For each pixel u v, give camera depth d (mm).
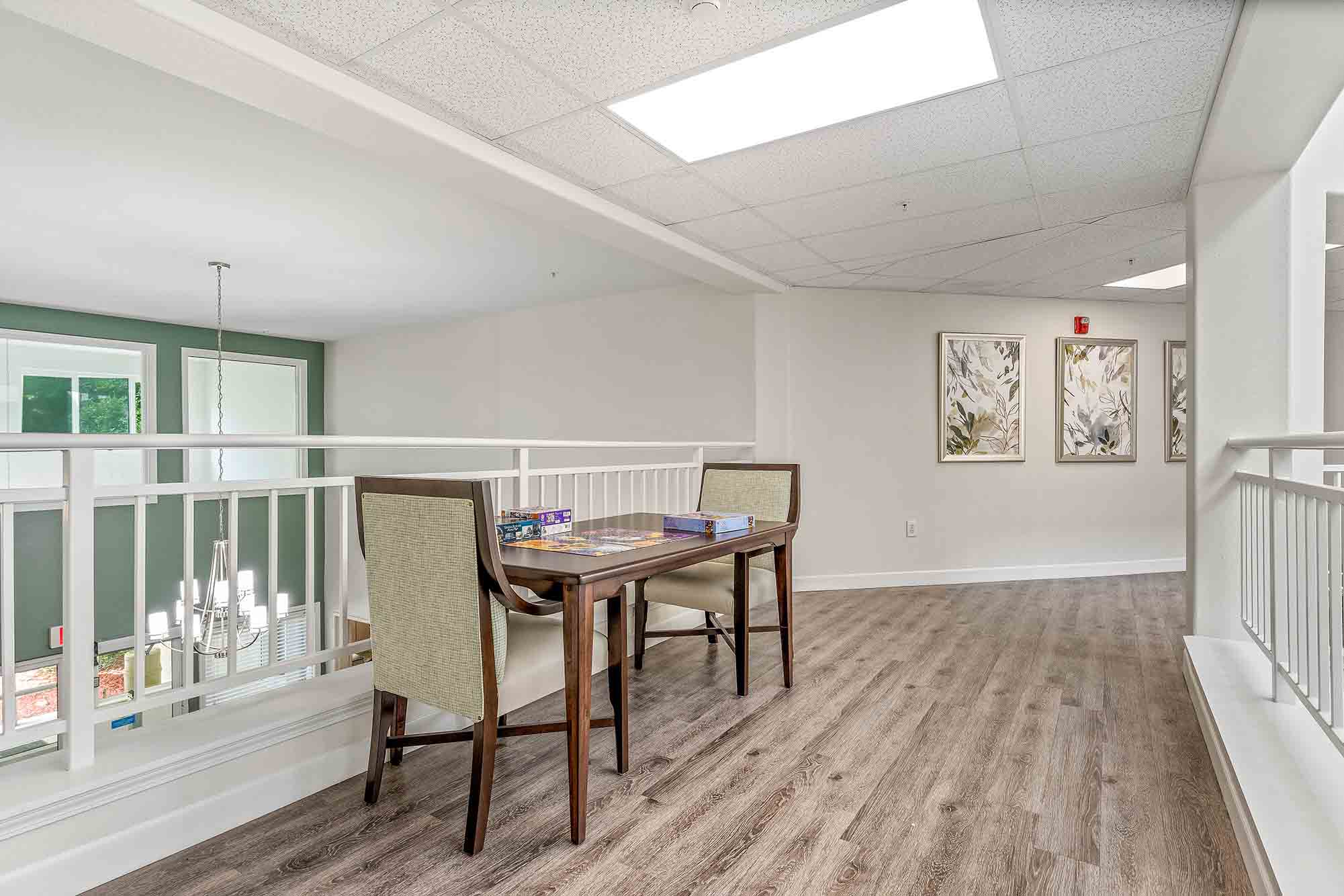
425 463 6875
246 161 2906
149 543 6402
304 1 1752
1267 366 2854
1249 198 2863
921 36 1930
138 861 1624
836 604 4488
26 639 5660
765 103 2303
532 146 2633
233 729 1829
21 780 1535
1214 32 1896
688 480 4047
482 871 1635
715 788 2043
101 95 2357
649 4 1782
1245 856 1657
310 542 2154
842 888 1582
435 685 1758
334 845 1735
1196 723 2514
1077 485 5422
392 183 3150
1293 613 2135
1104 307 5453
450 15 1815
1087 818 1872
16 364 5871
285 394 7707
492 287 5277
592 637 1832
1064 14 1817
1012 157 2729
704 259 3963
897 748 2311
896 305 5164
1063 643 3586
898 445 5160
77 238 3967
